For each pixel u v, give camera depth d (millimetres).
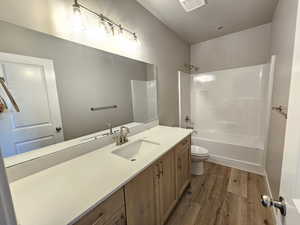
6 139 870
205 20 2221
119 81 1624
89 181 852
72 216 607
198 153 2248
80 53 1233
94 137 1382
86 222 666
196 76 3221
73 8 1125
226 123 2955
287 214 490
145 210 1095
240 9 1970
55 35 1061
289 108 554
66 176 916
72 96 1212
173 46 2570
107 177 890
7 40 858
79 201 692
